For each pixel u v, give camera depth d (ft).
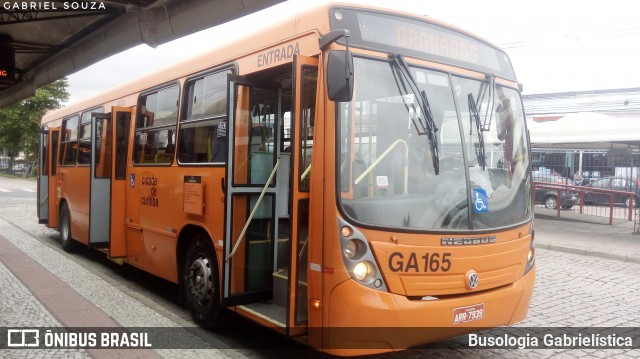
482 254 14.65
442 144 15.07
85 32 39.47
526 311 16.10
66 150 35.12
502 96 17.25
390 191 13.93
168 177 21.75
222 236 17.70
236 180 16.76
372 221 13.39
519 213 16.25
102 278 26.94
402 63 14.70
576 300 23.79
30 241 39.04
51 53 45.42
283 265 18.02
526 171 17.26
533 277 16.51
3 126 163.22
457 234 14.23
